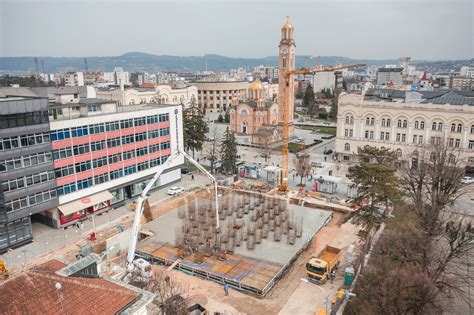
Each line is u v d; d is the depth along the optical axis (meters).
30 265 45.41
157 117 71.88
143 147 69.69
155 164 73.00
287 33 118.62
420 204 51.03
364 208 53.72
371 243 47.34
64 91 70.44
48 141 52.72
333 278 42.94
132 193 69.56
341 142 96.12
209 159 95.00
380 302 33.16
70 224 57.34
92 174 60.44
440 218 54.47
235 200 68.56
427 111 82.88
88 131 58.84
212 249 48.12
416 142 85.50
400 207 53.28
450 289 39.31
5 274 42.19
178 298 35.69
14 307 21.05
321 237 54.41
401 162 85.56
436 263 43.12
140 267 42.66
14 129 48.25
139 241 52.47
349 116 93.62
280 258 46.59
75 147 57.06
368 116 90.94
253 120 131.88
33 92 68.69
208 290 40.75
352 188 71.00
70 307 22.03
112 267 43.88
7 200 48.34
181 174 85.62
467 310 37.59
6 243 49.03
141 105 78.56
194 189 75.44
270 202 67.38
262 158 102.94
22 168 49.81
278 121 132.50
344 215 63.16
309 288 41.19
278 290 40.91
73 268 26.94
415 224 47.31
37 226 57.34
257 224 57.19
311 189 77.19
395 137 88.19
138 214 46.16
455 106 79.56
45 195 53.28
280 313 36.69
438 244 50.47
